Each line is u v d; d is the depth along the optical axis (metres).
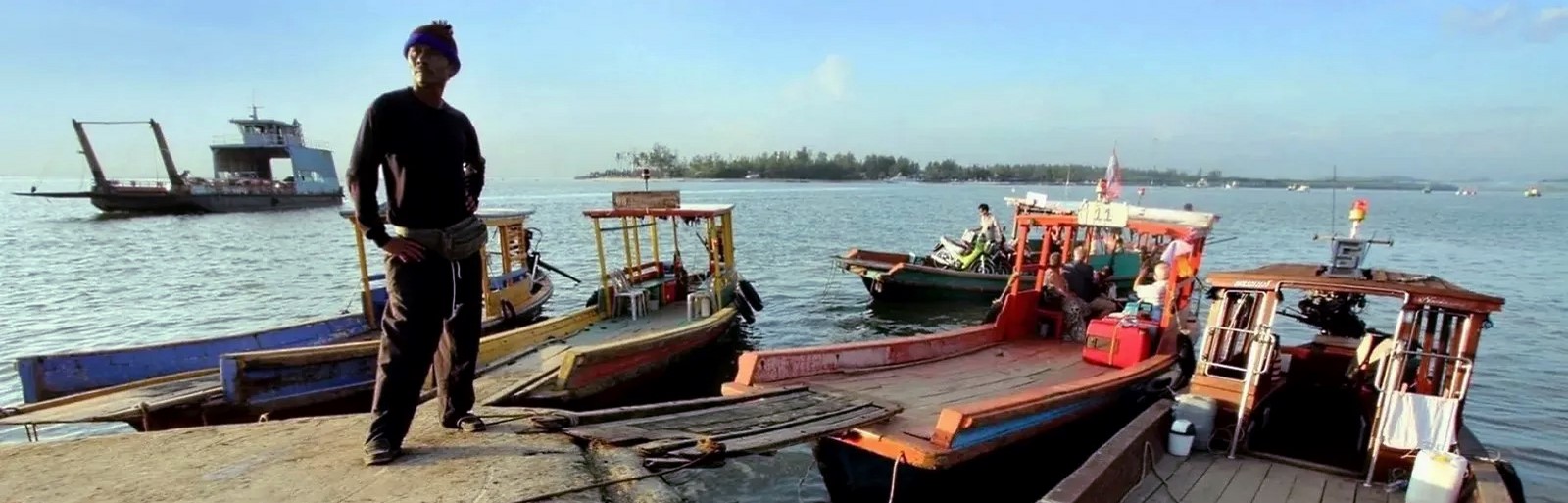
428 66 3.90
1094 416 8.54
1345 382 9.13
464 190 4.19
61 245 37.22
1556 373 13.78
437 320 4.10
